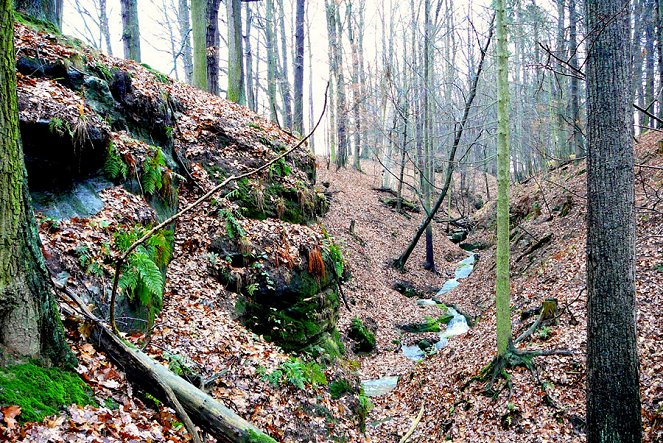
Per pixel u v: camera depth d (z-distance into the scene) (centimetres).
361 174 3369
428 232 2138
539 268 1405
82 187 613
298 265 940
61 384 319
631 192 522
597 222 531
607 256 525
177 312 672
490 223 2720
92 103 699
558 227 1625
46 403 294
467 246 2675
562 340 879
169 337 604
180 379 396
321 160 3281
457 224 3036
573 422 690
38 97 585
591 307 543
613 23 509
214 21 1627
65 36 822
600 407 534
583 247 1284
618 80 513
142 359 383
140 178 716
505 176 852
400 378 1123
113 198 638
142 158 728
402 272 2008
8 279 295
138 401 387
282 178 1109
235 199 950
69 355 353
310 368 760
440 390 960
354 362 1165
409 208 2909
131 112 795
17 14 754
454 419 822
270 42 2173
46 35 736
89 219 568
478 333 1173
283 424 596
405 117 2239
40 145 556
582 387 743
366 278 1717
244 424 387
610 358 526
